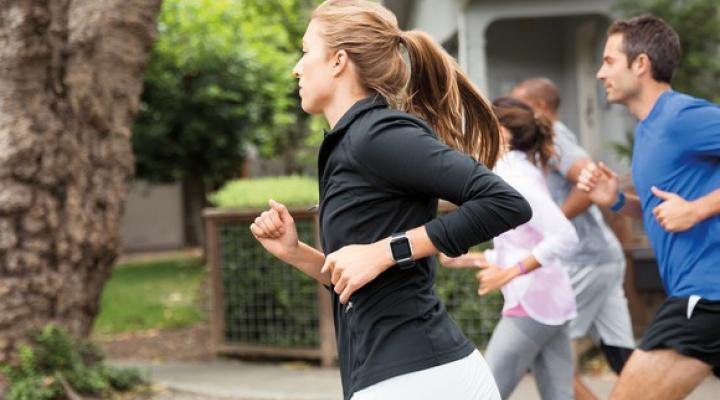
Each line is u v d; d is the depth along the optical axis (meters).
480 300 6.42
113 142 6.03
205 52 14.83
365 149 2.12
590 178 3.75
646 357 3.22
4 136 5.58
